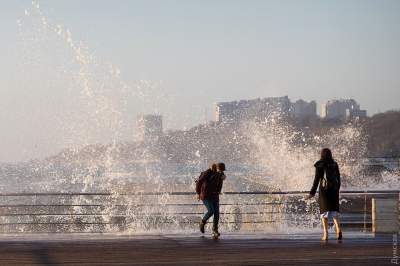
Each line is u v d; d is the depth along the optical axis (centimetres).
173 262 2244
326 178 2802
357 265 2173
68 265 2183
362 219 4266
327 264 2195
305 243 2744
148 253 2456
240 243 2750
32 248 2600
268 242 2783
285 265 2180
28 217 5128
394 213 3083
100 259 2311
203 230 3027
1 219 5066
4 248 2597
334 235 3041
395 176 8912
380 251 2498
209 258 2333
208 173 2989
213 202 2970
